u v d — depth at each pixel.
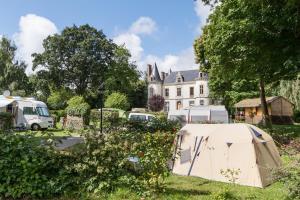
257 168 8.45
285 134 17.39
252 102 43.56
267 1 13.98
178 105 75.88
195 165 9.56
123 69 58.81
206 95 71.38
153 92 77.25
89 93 56.97
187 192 7.43
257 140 9.04
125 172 7.18
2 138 6.98
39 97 56.91
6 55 55.78
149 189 6.99
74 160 7.22
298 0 12.51
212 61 20.61
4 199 6.44
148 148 7.18
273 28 15.19
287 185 6.20
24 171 6.67
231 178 8.69
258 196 7.19
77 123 27.22
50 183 6.72
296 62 14.03
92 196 6.69
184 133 10.17
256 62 16.83
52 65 56.81
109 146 7.13
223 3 18.06
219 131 9.59
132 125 18.25
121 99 47.19
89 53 57.72
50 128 28.11
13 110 26.39
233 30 16.34
